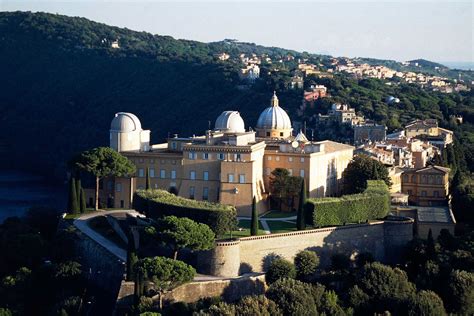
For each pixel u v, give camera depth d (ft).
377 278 644.69
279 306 589.73
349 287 654.53
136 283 620.08
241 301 589.32
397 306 612.29
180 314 611.06
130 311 624.59
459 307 628.28
